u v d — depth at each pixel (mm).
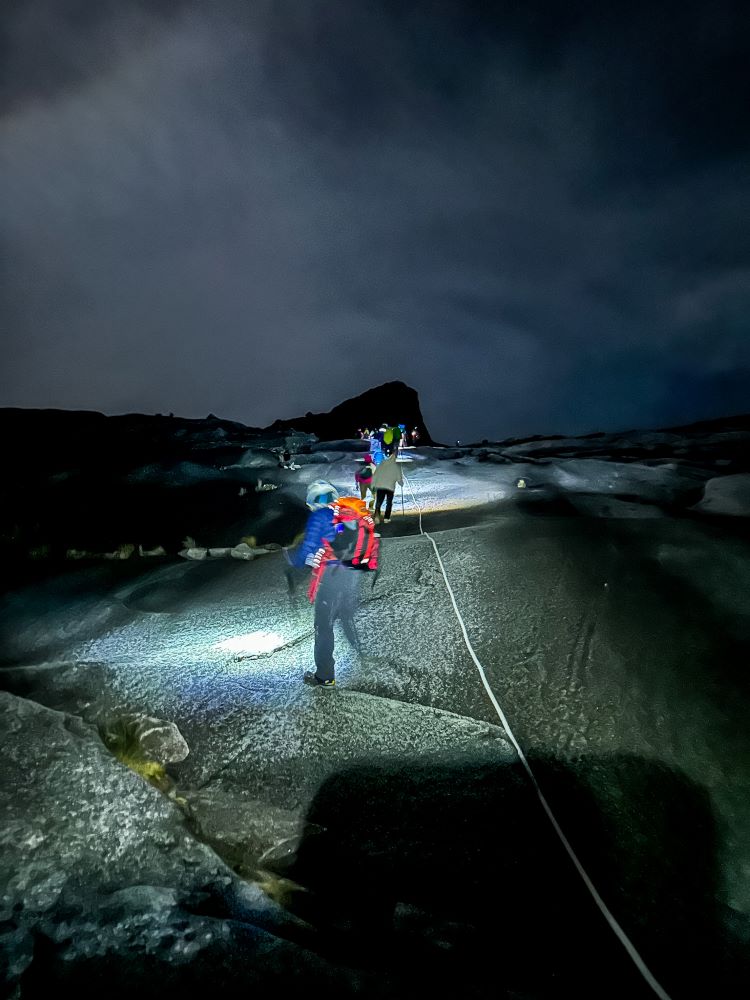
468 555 7180
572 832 3287
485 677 4688
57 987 2352
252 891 2920
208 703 4492
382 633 5453
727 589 5879
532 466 15648
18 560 8617
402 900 2914
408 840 3271
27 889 2793
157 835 3182
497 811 3436
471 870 3074
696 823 3299
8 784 3395
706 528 7914
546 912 2832
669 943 2674
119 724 4328
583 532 7809
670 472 14031
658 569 6418
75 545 9133
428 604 5949
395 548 7727
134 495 11492
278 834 3328
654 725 4051
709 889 2926
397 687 4621
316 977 2441
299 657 5129
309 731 4129
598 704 4301
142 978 2408
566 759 3816
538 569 6559
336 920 2809
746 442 18781
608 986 2479
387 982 2449
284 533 9680
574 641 5094
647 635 5094
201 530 9867
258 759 3896
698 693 4324
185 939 2592
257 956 2529
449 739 4016
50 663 5359
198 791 3666
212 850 3146
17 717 3994
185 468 13734
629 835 3250
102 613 6535
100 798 3367
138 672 5039
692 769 3668
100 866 2967
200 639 5660
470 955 2615
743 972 2533
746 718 4027
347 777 3727
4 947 2486
